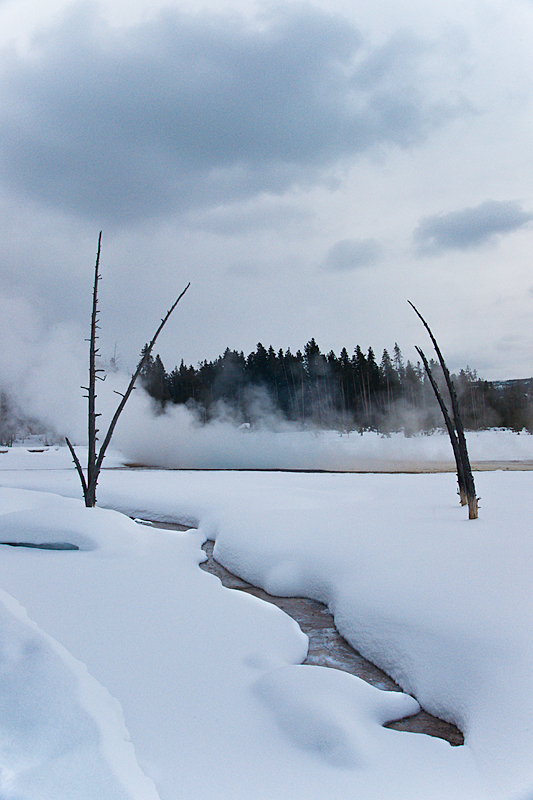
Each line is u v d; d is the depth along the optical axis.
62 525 5.85
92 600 4.20
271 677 3.12
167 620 4.03
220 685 3.11
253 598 4.97
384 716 3.07
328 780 2.28
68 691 2.48
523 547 4.78
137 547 6.03
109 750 2.13
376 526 6.21
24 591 4.23
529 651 3.12
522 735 2.59
